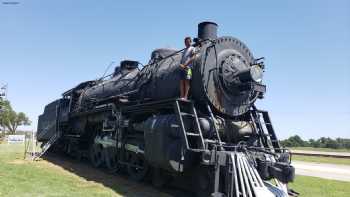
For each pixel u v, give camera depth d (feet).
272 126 34.96
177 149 30.30
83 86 67.31
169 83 35.50
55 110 73.56
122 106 43.37
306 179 49.88
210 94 32.04
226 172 27.14
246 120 35.76
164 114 35.29
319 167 77.51
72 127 65.82
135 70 48.85
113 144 45.01
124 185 37.27
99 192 32.50
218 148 29.17
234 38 34.99
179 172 31.37
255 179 26.66
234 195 26.35
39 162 60.18
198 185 30.66
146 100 39.27
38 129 92.38
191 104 31.53
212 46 32.91
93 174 45.44
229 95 33.37
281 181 27.17
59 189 32.94
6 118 257.75
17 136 143.74
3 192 30.19
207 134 30.91
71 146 66.95
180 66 32.73
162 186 36.65
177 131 30.55
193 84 32.71
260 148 30.45
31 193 30.42
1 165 52.01
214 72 32.60
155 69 39.60
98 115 51.47
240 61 34.35
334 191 39.52
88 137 58.65
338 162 97.86
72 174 45.24
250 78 31.94
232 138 33.06
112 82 51.72
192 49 33.04
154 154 32.94
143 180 40.37
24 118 289.94
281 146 33.63
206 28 36.76
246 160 27.25
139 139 39.42
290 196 31.24
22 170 46.60
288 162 31.50
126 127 41.73
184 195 33.19
